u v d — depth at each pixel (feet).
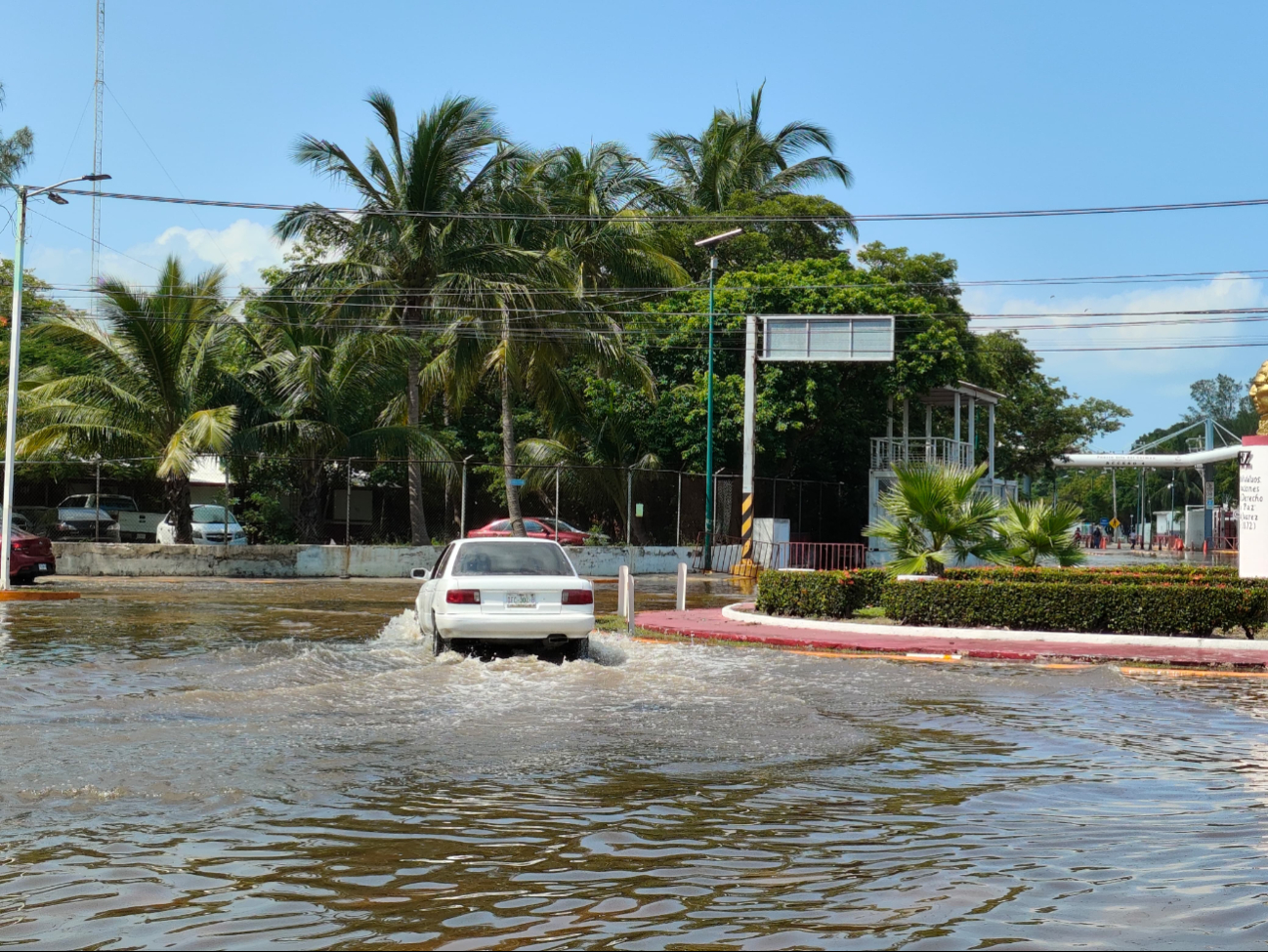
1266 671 48.73
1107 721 33.78
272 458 107.86
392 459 109.60
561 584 43.83
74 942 14.60
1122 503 446.60
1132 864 18.39
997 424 216.95
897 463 70.64
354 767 25.04
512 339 109.29
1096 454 232.12
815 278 136.46
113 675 39.22
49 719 30.40
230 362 127.44
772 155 170.91
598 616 67.36
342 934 14.94
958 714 34.68
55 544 103.30
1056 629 58.49
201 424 97.66
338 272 109.70
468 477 137.80
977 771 25.85
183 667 41.29
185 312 102.63
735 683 40.22
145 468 114.01
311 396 107.34
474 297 105.60
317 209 107.96
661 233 149.79
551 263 112.68
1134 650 52.60
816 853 18.92
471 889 16.90
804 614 65.51
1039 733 31.30
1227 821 21.33
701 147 171.01
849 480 160.76
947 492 67.62
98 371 107.55
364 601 75.92
